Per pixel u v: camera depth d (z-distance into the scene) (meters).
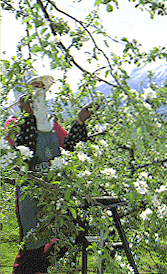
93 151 2.18
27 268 2.56
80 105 2.52
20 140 2.49
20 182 1.87
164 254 2.06
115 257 1.98
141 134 1.88
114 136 2.41
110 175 2.06
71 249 2.30
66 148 2.70
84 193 1.93
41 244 2.51
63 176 1.94
